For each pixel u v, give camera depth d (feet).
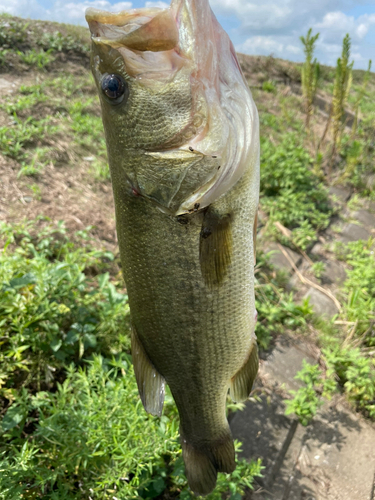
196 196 0.85
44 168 2.65
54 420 1.16
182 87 0.81
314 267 2.77
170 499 1.35
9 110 3.03
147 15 0.80
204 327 0.95
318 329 2.30
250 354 1.07
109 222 2.40
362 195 3.93
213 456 1.12
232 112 0.87
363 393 1.90
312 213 3.31
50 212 2.30
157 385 1.04
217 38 0.87
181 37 0.80
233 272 0.94
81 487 1.17
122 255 0.94
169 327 0.95
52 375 1.45
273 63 6.59
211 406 1.08
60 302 1.64
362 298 2.46
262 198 3.29
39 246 1.91
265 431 1.71
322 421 1.80
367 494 1.55
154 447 1.18
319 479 1.59
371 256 2.84
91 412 1.21
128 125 0.83
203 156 0.83
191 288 0.91
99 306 1.77
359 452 1.69
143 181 0.85
